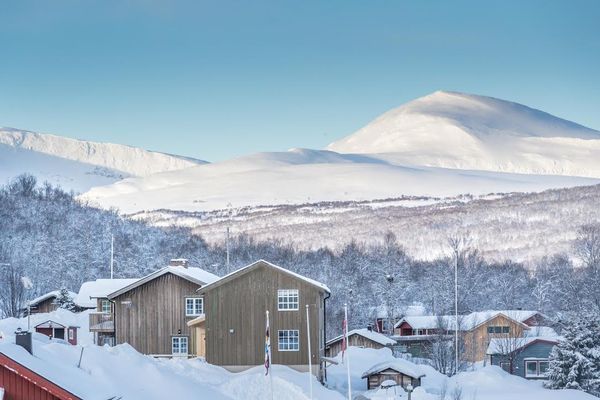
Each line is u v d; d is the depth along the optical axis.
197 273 109.69
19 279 161.12
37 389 48.22
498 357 133.88
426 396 92.38
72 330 118.12
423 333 157.38
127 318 105.00
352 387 101.69
